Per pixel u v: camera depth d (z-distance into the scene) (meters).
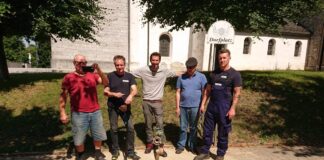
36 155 6.19
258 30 12.16
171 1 13.99
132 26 27.05
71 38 13.52
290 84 12.73
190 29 28.50
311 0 13.01
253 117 8.88
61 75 14.91
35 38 13.41
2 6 10.12
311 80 13.95
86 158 6.04
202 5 12.90
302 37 34.81
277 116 9.07
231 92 5.80
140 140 7.07
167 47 28.39
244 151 6.83
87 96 5.44
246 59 31.47
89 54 27.39
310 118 9.19
